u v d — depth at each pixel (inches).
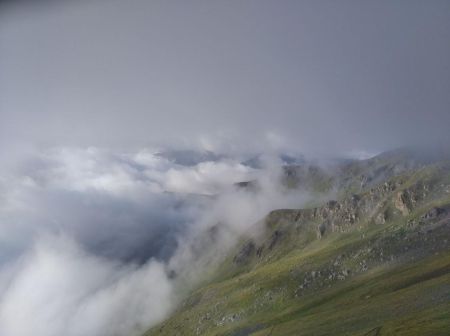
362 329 7504.9
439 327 6161.4
